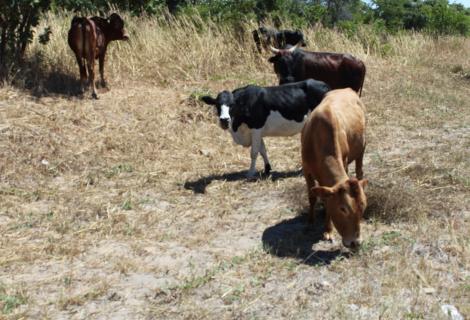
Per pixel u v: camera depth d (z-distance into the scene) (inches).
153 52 533.6
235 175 338.0
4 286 210.2
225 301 203.0
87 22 411.5
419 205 275.1
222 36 584.7
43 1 424.2
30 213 273.7
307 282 216.1
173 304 201.3
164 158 357.7
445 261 229.6
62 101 407.2
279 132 330.0
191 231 262.7
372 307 197.6
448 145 397.1
